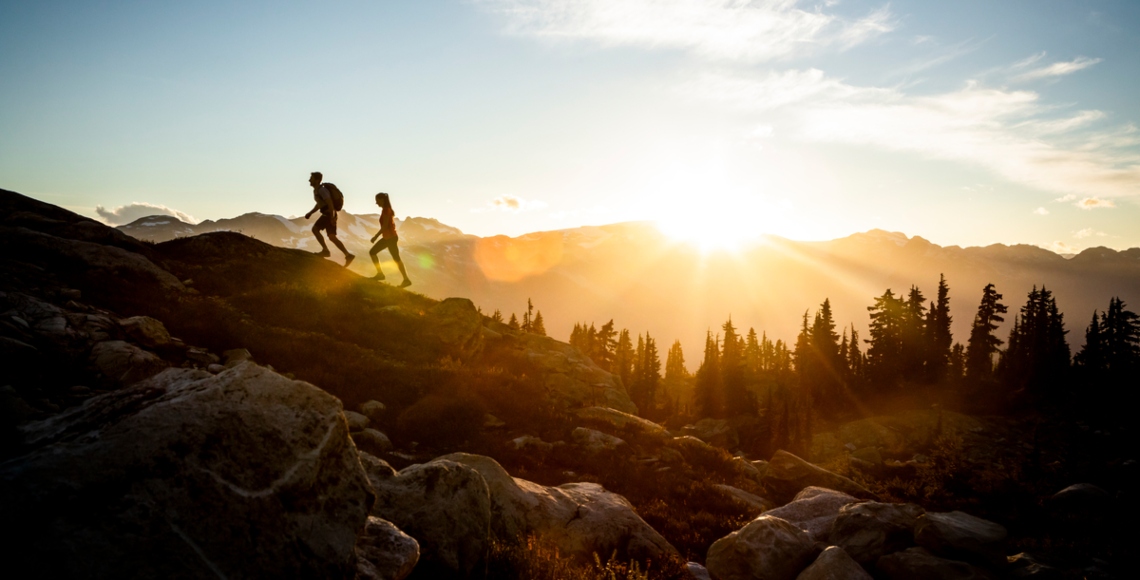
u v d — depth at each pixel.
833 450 70.56
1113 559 15.91
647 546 10.74
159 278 17.66
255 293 20.70
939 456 52.06
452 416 17.64
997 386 87.25
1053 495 27.41
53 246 16.16
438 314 25.05
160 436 3.77
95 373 10.52
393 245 25.58
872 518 11.10
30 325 10.93
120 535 3.27
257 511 3.81
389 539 5.16
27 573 2.95
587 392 30.19
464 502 7.11
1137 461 49.72
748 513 17.88
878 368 94.25
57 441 3.83
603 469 18.23
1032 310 96.88
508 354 30.64
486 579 7.19
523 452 17.52
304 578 3.79
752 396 90.69
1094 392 76.62
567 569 8.27
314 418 4.58
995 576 9.64
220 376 4.47
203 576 3.36
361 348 19.98
